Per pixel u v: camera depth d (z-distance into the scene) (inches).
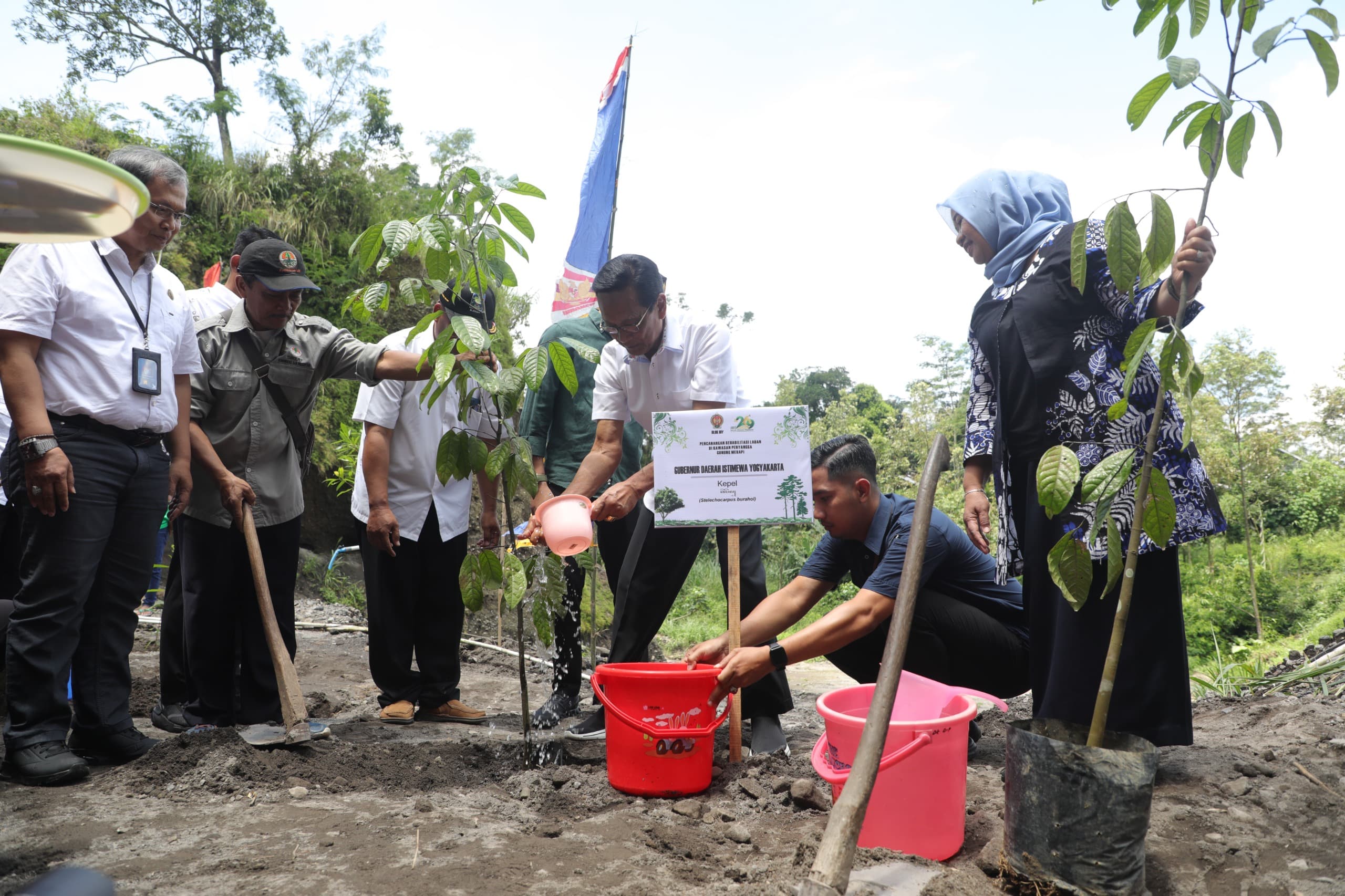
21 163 55.0
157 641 228.2
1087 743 80.4
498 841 88.1
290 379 133.2
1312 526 964.0
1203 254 77.4
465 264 104.7
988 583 130.3
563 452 171.0
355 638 262.5
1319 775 106.3
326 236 596.4
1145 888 77.6
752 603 140.6
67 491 103.7
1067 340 105.0
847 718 86.9
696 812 98.7
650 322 126.7
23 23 662.5
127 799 100.3
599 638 287.6
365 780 110.1
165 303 119.0
